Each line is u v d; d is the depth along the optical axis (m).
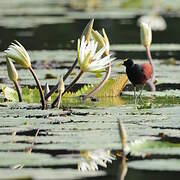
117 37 20.80
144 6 29.98
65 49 18.16
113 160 7.43
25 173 6.76
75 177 6.68
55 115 10.03
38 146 7.96
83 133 8.69
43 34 21.12
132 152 7.74
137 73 11.03
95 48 10.44
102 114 10.07
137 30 22.16
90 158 7.48
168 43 19.80
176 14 26.48
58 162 7.24
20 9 30.27
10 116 9.97
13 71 11.20
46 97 10.98
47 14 27.28
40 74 14.23
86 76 14.02
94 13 27.17
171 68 14.91
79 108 10.66
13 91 11.65
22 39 20.00
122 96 11.88
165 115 9.93
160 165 7.08
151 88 12.40
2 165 7.09
